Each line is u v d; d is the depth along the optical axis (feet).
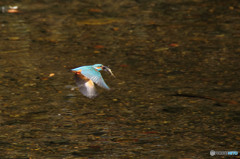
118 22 68.74
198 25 67.36
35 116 38.45
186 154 32.04
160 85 45.96
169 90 44.62
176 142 34.01
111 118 38.32
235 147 33.14
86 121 37.65
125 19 70.28
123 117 38.52
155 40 60.75
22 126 36.52
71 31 64.13
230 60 53.06
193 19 70.49
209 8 76.79
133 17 71.46
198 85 45.88
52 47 57.41
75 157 31.42
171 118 38.40
